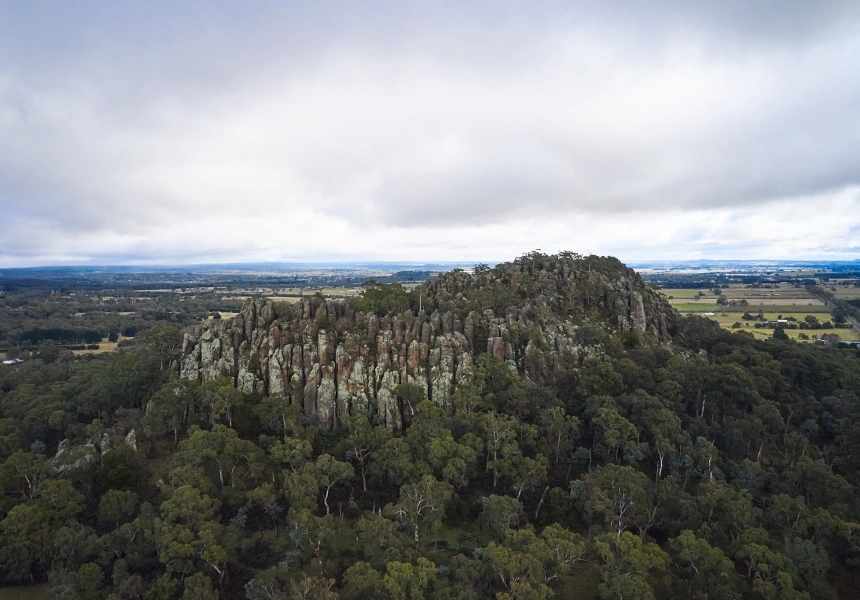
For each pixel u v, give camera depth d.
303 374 119.62
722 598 66.38
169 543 72.94
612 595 65.62
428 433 102.19
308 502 84.69
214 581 74.31
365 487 100.44
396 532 78.88
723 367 119.06
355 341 125.31
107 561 78.25
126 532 80.38
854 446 105.44
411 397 114.69
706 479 97.62
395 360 123.19
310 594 65.44
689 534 73.62
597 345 141.88
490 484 103.19
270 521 89.88
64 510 85.50
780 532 80.06
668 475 100.06
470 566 71.25
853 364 146.25
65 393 130.25
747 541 73.44
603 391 118.75
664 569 69.12
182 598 68.38
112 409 125.88
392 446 100.00
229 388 107.62
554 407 110.69
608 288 171.12
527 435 105.56
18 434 113.38
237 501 89.94
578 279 177.88
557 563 70.94
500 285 169.12
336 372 120.00
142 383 128.62
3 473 91.38
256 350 123.12
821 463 92.38
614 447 106.50
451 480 98.06
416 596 64.12
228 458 93.31
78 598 71.06
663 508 84.69
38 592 77.38
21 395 131.38
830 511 83.75
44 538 79.75
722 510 82.44
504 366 123.69
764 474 97.31
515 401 113.38
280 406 107.75
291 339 125.12
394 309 147.12
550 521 90.56
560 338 138.62
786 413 118.69
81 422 121.56
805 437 107.06
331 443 107.81
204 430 101.50
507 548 71.50
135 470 100.12
